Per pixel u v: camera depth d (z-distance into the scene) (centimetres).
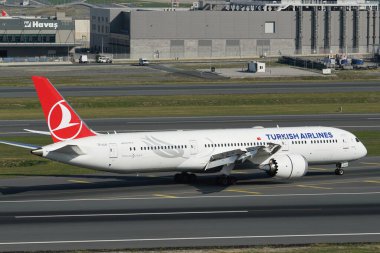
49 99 19388
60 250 14125
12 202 18450
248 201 18575
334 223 16325
